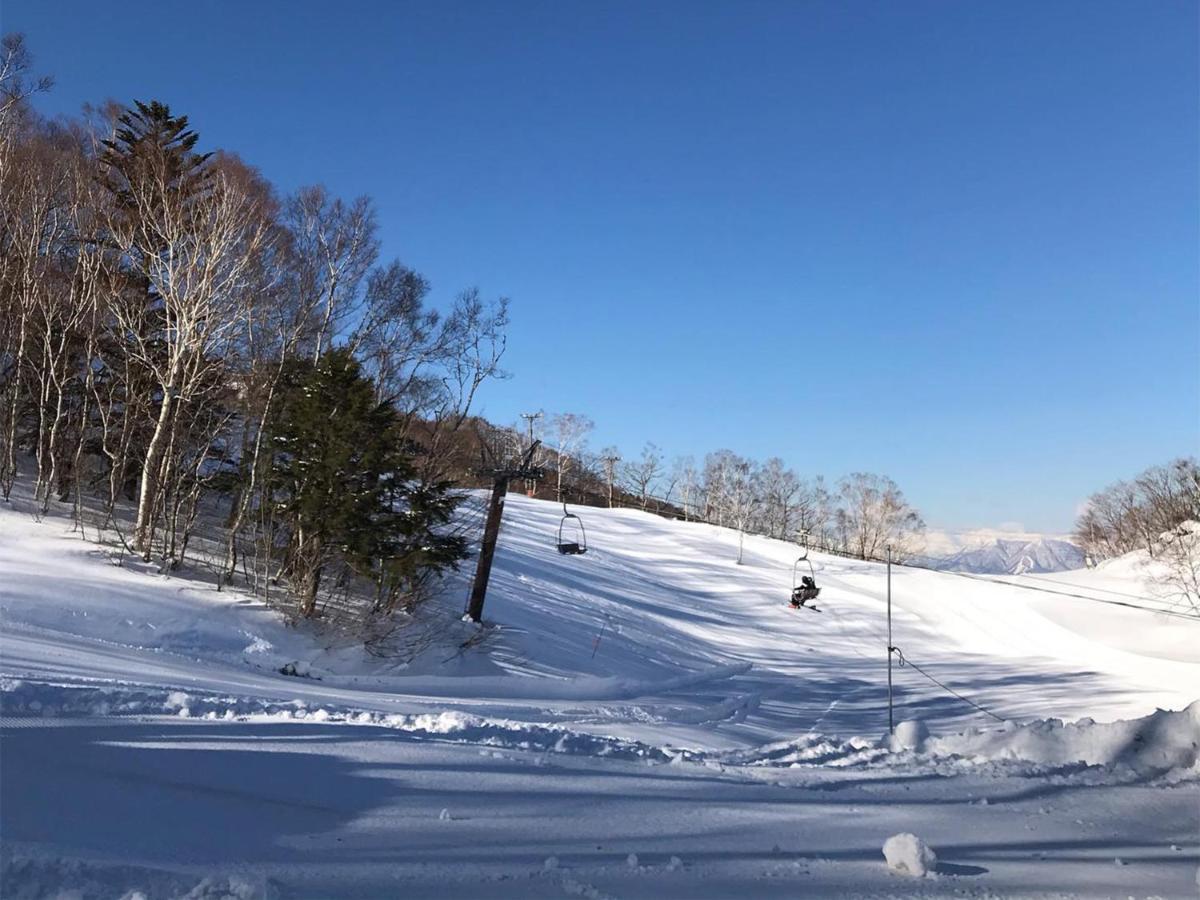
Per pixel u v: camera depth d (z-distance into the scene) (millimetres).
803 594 42250
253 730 8773
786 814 7312
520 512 62906
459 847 5711
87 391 29609
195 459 30500
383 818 6227
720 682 31609
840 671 36469
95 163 32938
